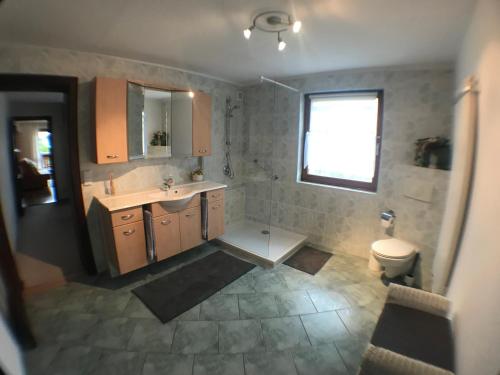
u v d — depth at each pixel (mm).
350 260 3135
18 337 1075
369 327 2039
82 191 2545
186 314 2148
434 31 1805
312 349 1817
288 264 3021
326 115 3309
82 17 1671
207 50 2365
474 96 1423
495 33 1089
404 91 2691
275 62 2738
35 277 2594
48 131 3811
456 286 1453
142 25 1807
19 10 1562
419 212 2627
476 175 1329
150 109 2928
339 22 1716
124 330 1966
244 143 4188
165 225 2752
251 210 4223
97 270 2758
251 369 1658
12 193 2859
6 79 2104
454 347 1309
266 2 1473
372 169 3070
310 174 3586
